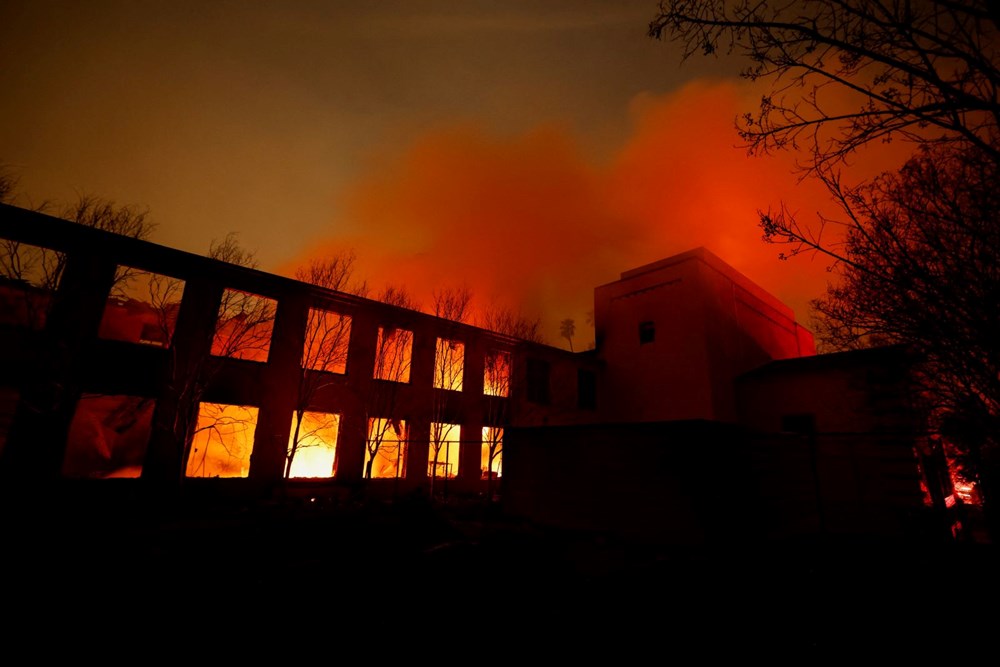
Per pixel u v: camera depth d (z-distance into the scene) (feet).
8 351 33.73
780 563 25.86
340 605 15.76
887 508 41.42
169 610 15.17
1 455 32.40
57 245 36.86
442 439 56.03
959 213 13.56
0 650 12.68
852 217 15.39
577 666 13.34
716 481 29.09
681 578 21.20
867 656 14.39
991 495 29.25
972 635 15.83
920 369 23.07
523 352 66.59
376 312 54.34
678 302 65.92
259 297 46.91
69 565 20.10
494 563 19.89
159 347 40.57
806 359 58.39
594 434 35.81
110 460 37.22
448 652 13.79
